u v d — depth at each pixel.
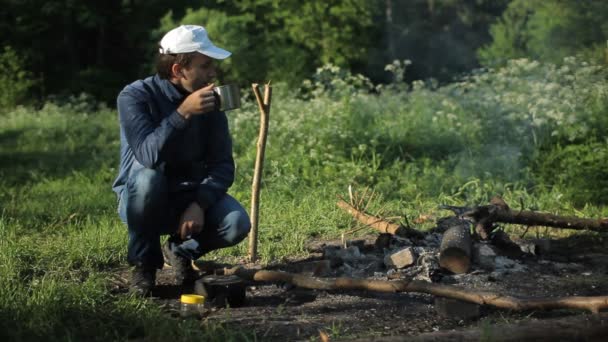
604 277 5.34
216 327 4.03
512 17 34.72
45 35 38.97
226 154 4.95
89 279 4.84
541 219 6.00
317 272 5.47
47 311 4.09
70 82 37.69
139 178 4.67
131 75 39.44
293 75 32.12
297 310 4.59
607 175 8.03
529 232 6.81
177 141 4.78
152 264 4.94
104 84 38.06
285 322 4.33
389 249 5.87
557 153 8.64
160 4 39.50
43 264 5.90
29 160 14.12
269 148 10.42
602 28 25.20
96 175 11.73
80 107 20.98
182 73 4.69
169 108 4.72
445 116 11.41
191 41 4.66
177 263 5.16
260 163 5.91
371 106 11.87
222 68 32.28
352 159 9.88
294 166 9.78
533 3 31.92
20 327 3.87
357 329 4.20
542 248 6.04
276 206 7.95
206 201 4.79
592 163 8.19
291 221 7.29
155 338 3.86
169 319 4.09
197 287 4.75
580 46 24.66
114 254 6.22
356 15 34.16
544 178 8.59
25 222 7.75
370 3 35.06
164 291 5.07
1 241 6.38
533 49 27.31
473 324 4.27
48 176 12.12
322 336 3.69
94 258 6.05
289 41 35.59
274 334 4.11
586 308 4.04
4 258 5.77
